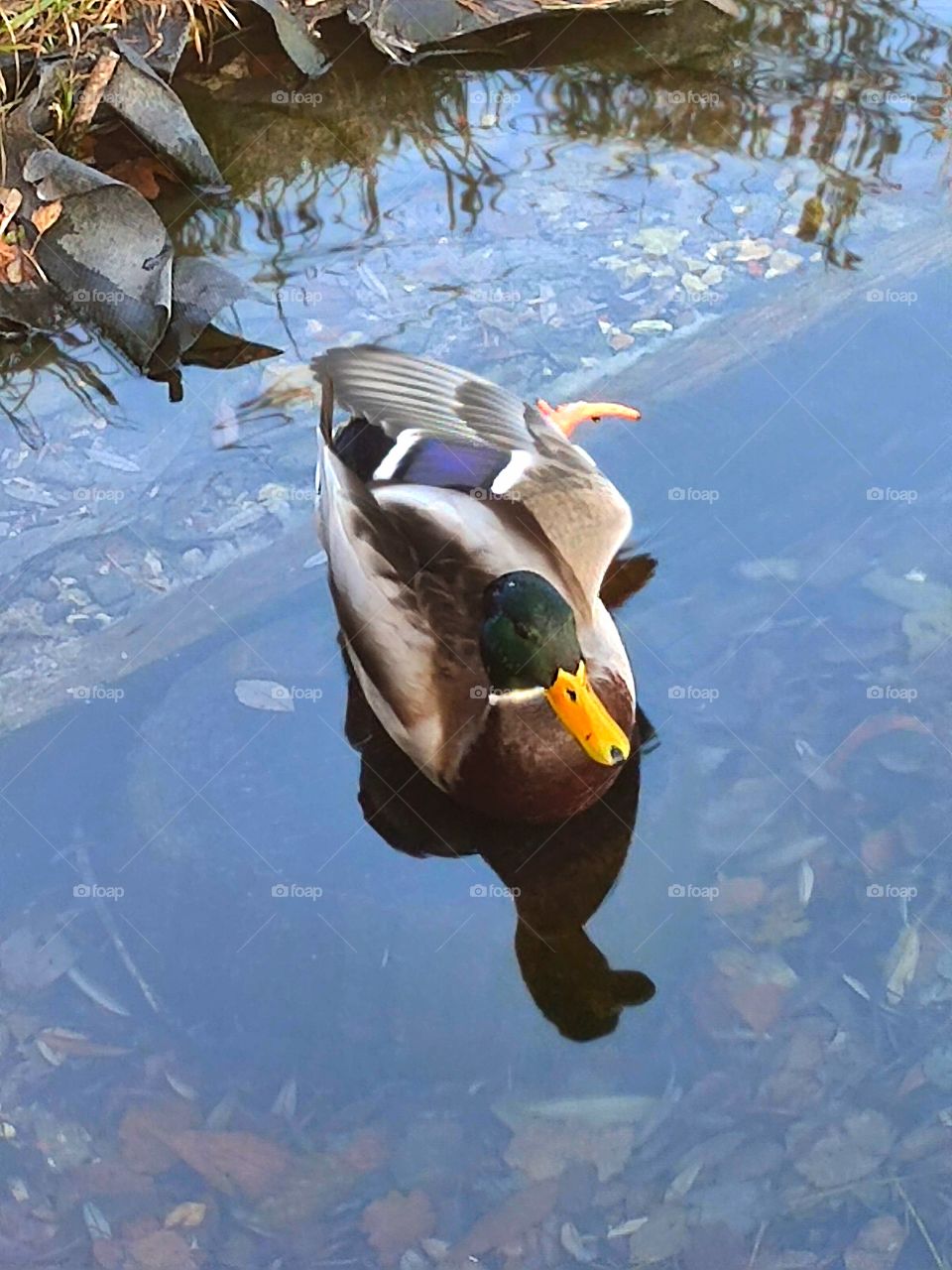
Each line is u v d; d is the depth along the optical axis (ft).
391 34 5.04
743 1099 2.87
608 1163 2.80
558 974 3.04
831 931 3.09
